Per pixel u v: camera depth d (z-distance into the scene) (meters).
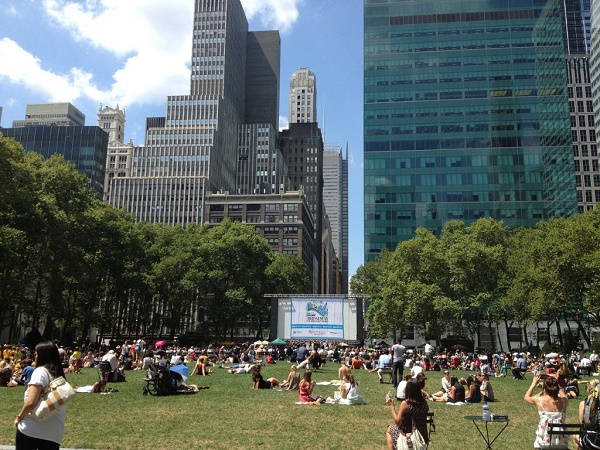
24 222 55.53
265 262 105.88
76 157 165.88
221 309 93.00
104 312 81.88
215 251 93.75
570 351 67.50
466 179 129.75
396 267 82.19
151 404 21.23
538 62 135.12
